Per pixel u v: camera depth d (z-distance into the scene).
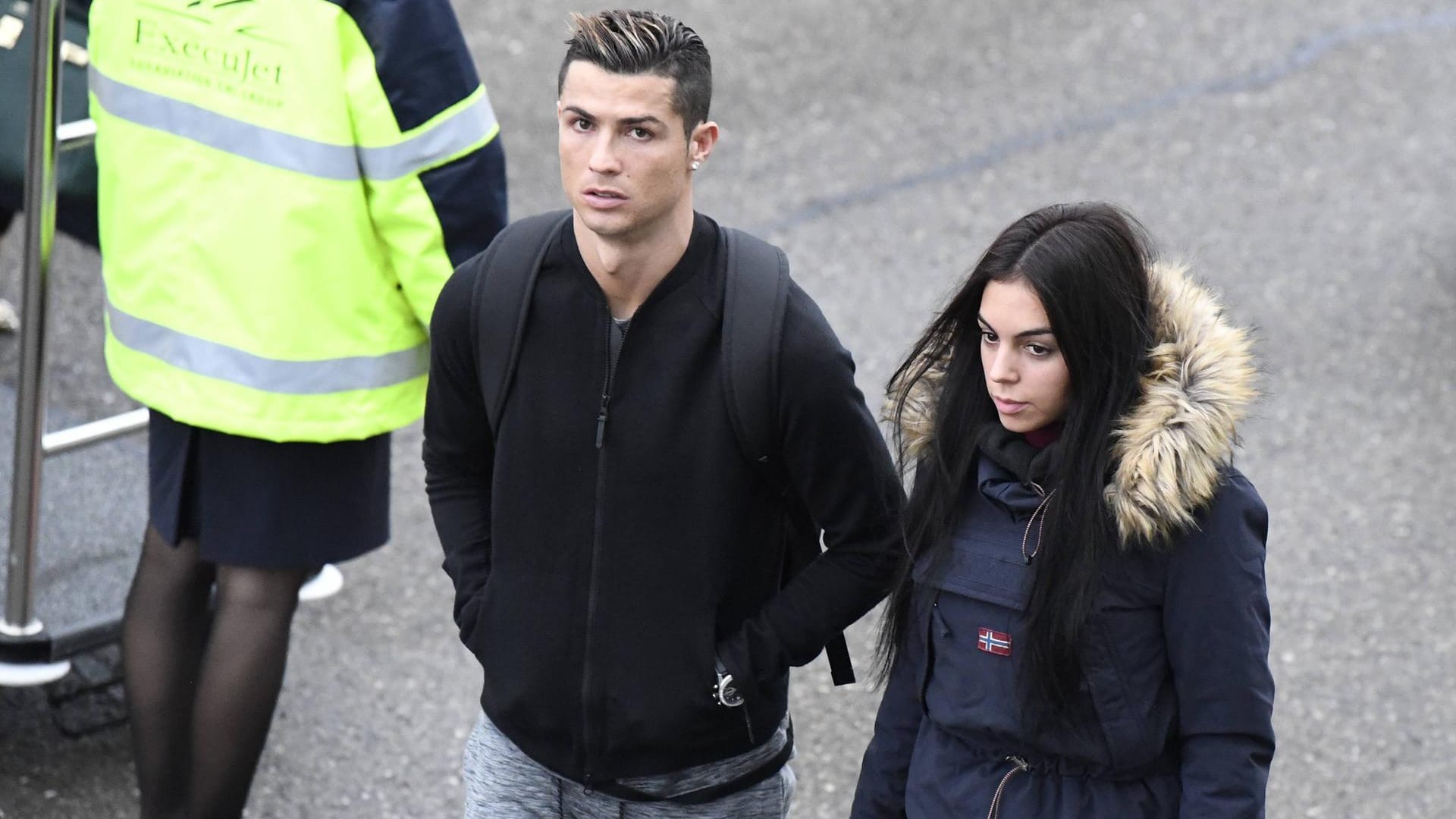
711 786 10.30
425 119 11.77
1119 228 8.70
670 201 9.09
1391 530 19.09
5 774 14.59
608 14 9.02
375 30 11.59
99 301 22.22
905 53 30.11
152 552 13.21
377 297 12.38
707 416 9.48
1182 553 8.67
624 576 9.78
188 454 12.58
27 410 13.41
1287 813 14.98
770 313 9.30
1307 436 20.67
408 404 12.84
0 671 13.93
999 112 28.36
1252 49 30.72
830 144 27.12
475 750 10.76
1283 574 18.31
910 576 9.51
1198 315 8.82
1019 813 9.16
